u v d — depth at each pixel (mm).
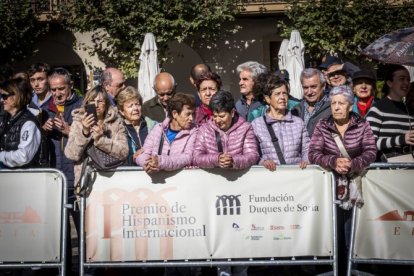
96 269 6203
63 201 5664
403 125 6109
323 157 5625
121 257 5664
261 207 5652
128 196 5652
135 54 17344
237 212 5648
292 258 5664
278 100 5969
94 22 17344
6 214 5688
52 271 6293
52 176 5668
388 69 6254
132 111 6352
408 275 6242
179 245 5656
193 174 5652
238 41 18906
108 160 5609
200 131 5711
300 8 17375
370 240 5668
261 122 6039
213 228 5648
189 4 16953
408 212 5605
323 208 5656
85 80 18766
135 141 6371
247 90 7223
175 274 6016
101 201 5656
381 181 5637
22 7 17172
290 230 5656
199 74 7609
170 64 19203
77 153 5613
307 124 6730
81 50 18594
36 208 5672
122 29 17078
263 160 5801
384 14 17078
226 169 5633
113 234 5656
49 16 17812
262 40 18922
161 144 5793
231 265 5695
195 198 5652
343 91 5617
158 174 5645
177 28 17109
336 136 5707
